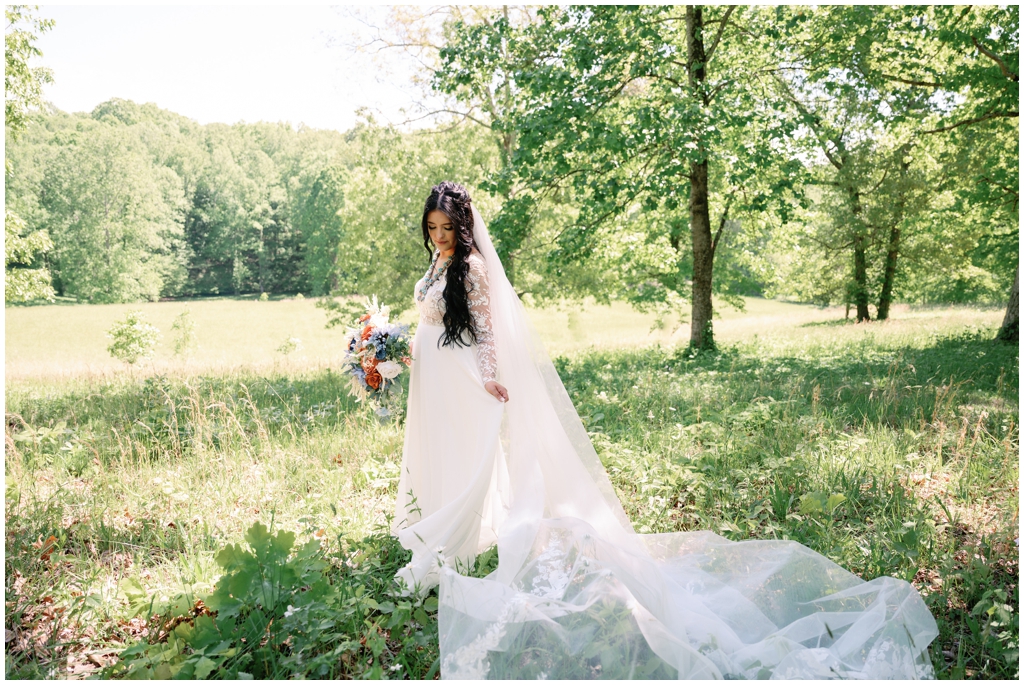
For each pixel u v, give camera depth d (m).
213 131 77.44
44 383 10.64
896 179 14.41
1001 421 5.08
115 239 51.53
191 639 2.32
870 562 3.08
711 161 12.07
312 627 2.32
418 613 2.62
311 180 65.94
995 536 3.22
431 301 3.25
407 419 3.49
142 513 3.91
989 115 10.06
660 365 10.34
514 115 10.39
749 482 4.13
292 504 4.04
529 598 2.53
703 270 11.99
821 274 21.92
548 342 20.66
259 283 65.19
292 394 7.82
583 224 11.32
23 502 4.00
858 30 9.57
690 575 2.92
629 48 9.48
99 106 73.94
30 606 2.80
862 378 7.46
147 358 13.64
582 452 3.17
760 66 11.06
